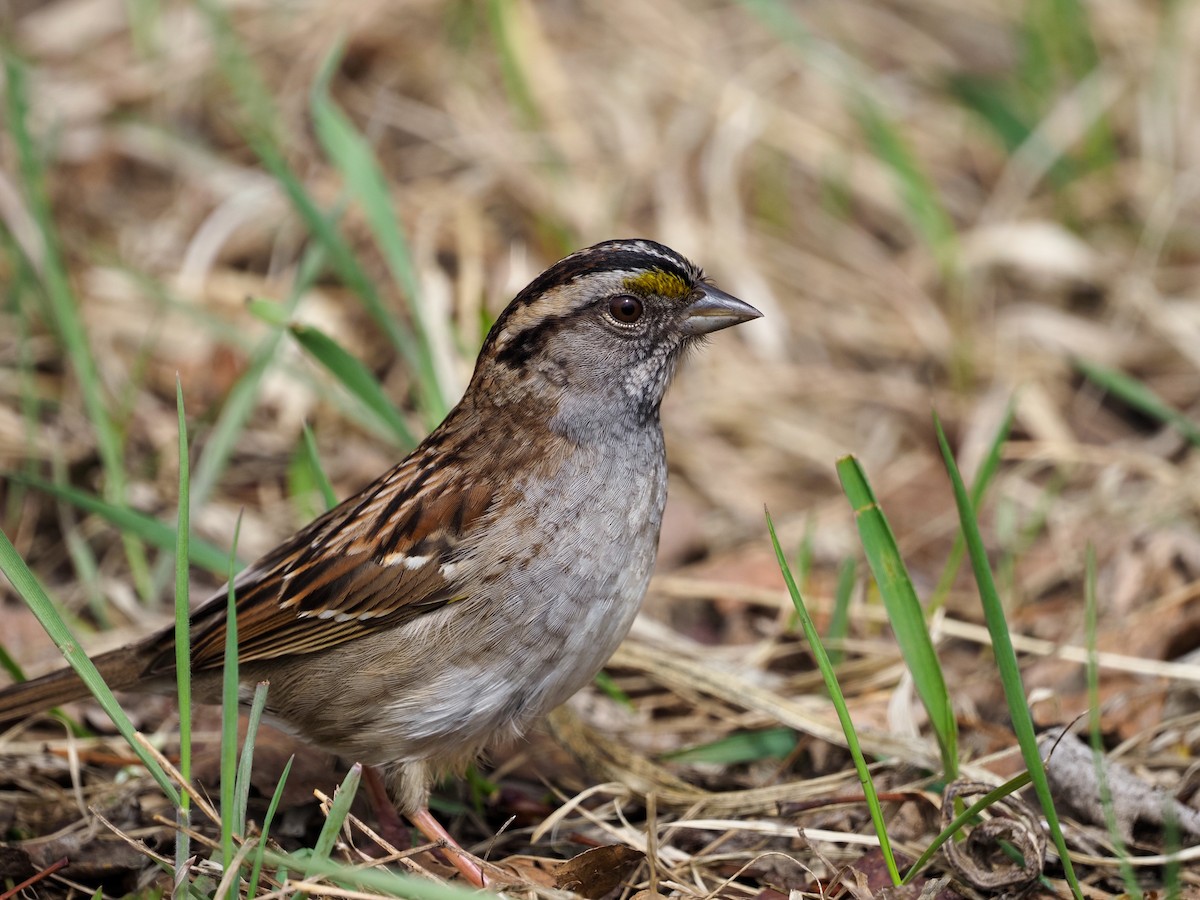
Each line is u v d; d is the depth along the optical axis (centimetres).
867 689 929
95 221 1275
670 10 1495
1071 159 1413
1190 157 1416
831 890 734
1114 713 887
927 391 1268
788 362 1283
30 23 1420
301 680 768
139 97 1352
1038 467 1201
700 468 1194
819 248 1360
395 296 1223
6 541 659
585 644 754
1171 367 1275
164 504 1086
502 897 669
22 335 1063
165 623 988
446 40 1413
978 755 856
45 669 943
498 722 759
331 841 650
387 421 921
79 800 805
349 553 754
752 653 982
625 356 767
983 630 966
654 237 1321
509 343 767
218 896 628
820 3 1557
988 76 1537
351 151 1024
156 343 1189
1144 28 1502
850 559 972
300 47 1391
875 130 1338
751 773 875
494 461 757
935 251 1305
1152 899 727
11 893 700
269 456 1145
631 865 764
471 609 742
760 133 1377
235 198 1267
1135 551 1045
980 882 730
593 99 1402
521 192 1312
